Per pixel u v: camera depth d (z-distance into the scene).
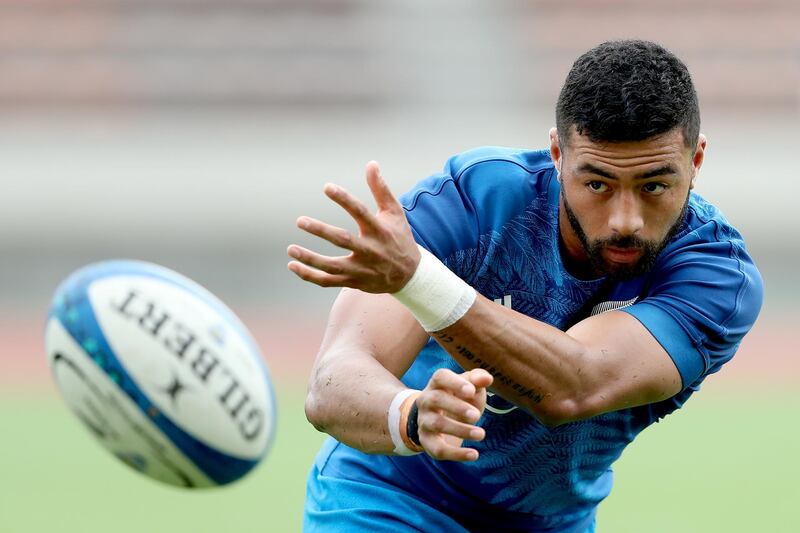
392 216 9.53
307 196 64.75
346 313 11.38
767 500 28.14
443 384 9.10
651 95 10.12
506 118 75.62
